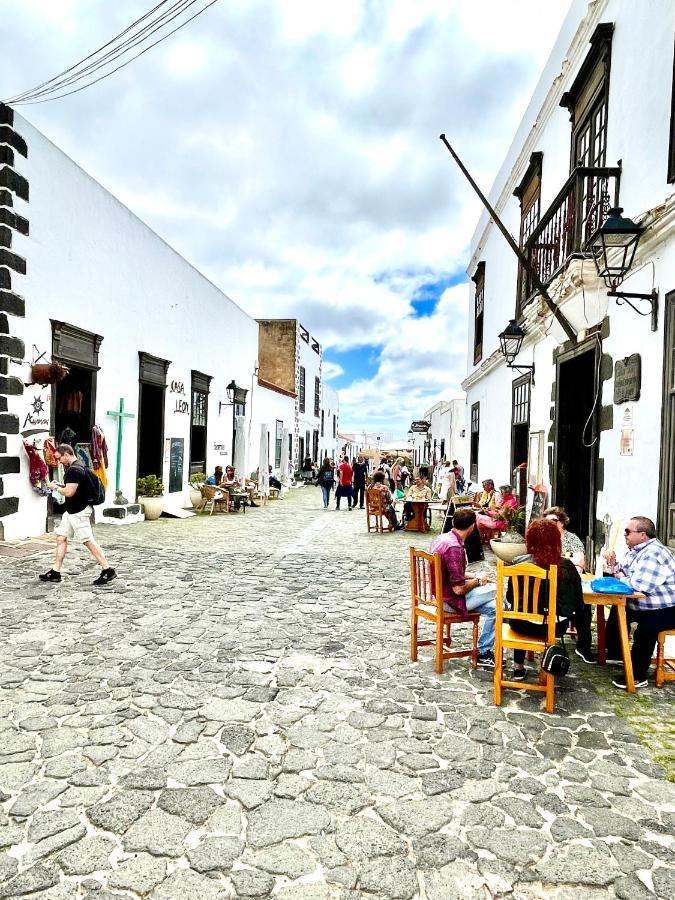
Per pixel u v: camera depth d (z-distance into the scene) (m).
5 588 6.73
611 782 3.12
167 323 14.73
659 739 3.61
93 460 11.03
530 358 10.66
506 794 2.98
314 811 2.81
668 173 5.41
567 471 8.77
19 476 8.98
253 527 13.18
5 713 3.76
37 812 2.76
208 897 2.27
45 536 9.34
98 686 4.20
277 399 26.25
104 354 11.67
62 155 9.95
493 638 4.74
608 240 5.54
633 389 5.94
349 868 2.44
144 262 13.34
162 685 4.24
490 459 14.59
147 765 3.18
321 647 5.14
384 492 12.91
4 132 8.54
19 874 2.37
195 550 9.73
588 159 7.89
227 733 3.55
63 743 3.40
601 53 7.12
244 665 4.66
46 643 5.03
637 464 5.89
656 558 4.45
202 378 17.31
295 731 3.60
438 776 3.14
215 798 2.89
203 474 17.08
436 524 14.52
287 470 28.14
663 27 5.54
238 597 6.75
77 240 10.52
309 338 35.66
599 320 6.82
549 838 2.65
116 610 6.04
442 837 2.64
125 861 2.45
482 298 16.36
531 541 4.35
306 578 7.89
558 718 3.88
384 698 4.13
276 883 2.35
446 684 4.42
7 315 8.64
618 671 4.78
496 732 3.66
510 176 12.41
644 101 5.93
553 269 7.84
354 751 3.38
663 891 2.34
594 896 2.32
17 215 8.80
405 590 7.31
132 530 11.62
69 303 10.30
